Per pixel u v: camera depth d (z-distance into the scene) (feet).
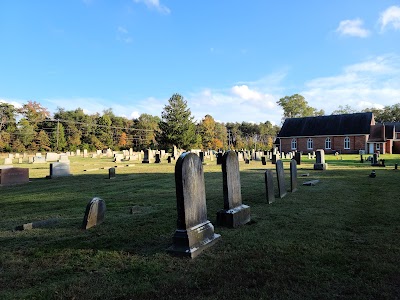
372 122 196.95
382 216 23.16
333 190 36.29
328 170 64.08
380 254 15.60
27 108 265.95
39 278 13.94
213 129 281.95
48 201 34.55
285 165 85.15
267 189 29.09
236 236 19.04
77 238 19.72
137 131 332.80
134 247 17.67
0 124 245.24
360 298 11.43
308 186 40.04
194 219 17.34
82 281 13.42
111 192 39.60
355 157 130.11
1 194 41.98
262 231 20.06
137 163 103.91
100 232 20.83
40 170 82.28
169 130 210.38
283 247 16.88
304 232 19.58
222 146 284.00
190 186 17.20
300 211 25.54
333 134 192.75
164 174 62.23
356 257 15.23
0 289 12.91
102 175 63.77
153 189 41.16
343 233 19.22
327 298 11.47
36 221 24.64
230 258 15.53
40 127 272.10
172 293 12.15
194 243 16.61
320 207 26.94
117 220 23.94
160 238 19.12
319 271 13.74
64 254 16.88
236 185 22.75
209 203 29.76
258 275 13.50
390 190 35.37
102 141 294.66
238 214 21.56
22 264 15.64
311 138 200.54
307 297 11.55
